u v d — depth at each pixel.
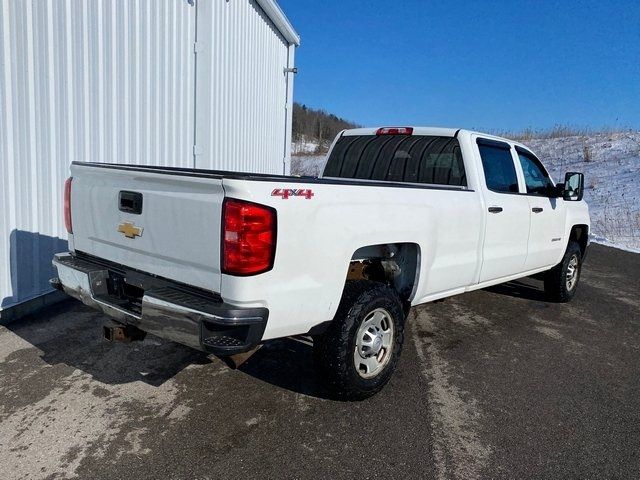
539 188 5.92
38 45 4.82
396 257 4.00
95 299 3.35
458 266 4.40
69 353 4.14
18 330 4.59
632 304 6.81
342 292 3.27
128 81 6.27
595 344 5.09
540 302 6.63
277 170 12.50
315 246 2.99
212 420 3.25
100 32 5.70
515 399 3.76
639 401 3.83
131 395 3.52
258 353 4.31
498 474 2.84
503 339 5.08
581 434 3.30
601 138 25.97
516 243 5.25
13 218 4.69
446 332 5.21
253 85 10.33
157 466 2.76
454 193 4.28
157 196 3.03
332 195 3.09
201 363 4.07
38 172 4.94
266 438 3.07
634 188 17.78
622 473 2.89
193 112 7.98
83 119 5.50
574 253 6.56
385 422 3.32
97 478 2.64
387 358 3.62
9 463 2.73
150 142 6.83
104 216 3.43
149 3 6.60
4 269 4.64
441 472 2.83
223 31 8.59
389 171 5.33
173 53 7.27
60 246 5.30
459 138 4.85
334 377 3.34
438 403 3.63
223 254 2.71
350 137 5.77
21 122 4.69
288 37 12.35
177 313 2.77
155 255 3.10
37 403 3.36
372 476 2.76
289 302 2.90
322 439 3.09
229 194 2.68
